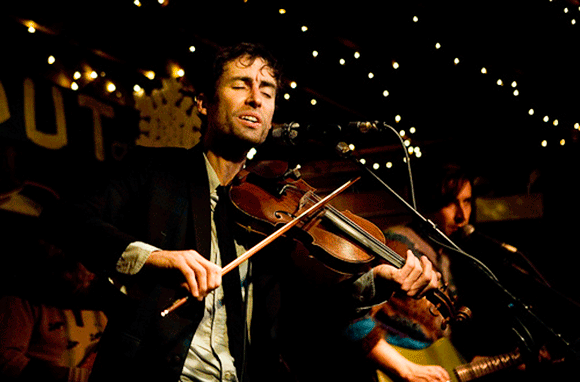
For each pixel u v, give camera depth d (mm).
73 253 1456
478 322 2711
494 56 4578
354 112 4609
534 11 4359
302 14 4027
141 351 1422
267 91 1812
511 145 4844
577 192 4691
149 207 1560
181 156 1700
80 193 1521
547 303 3307
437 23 4344
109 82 3549
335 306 1914
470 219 4812
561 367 2814
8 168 3004
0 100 3027
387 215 4652
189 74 3863
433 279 1785
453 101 4715
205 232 1575
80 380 2828
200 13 3832
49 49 3295
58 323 2980
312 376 2625
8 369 2705
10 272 2910
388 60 4418
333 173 4656
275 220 1703
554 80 4711
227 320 1550
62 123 3273
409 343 2617
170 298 1469
